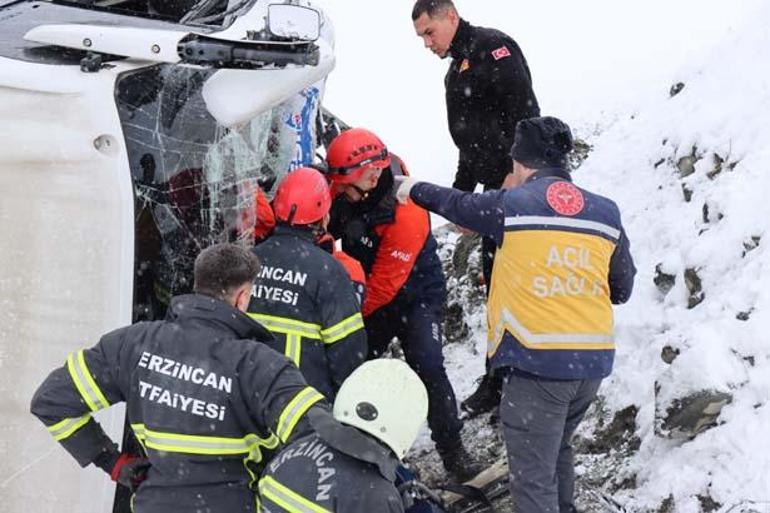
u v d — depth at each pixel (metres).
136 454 3.77
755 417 4.39
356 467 3.06
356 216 4.95
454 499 4.94
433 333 5.12
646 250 5.95
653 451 4.74
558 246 4.07
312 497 3.04
